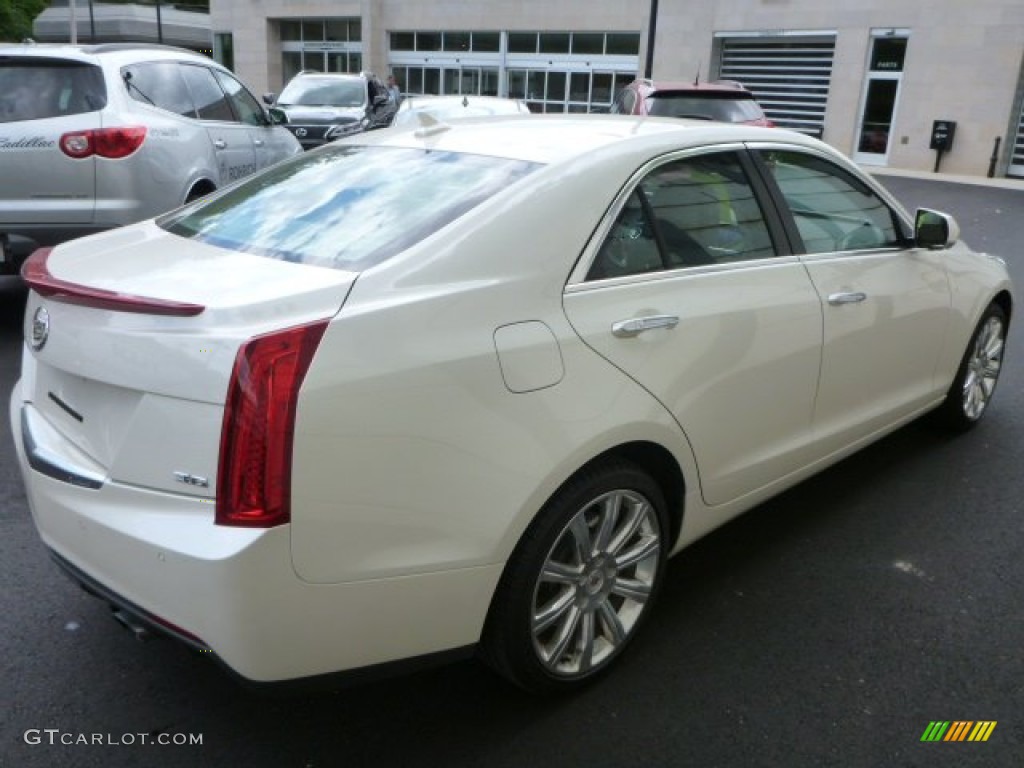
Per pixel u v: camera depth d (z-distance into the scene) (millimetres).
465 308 2375
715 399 3000
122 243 2916
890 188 19469
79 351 2355
